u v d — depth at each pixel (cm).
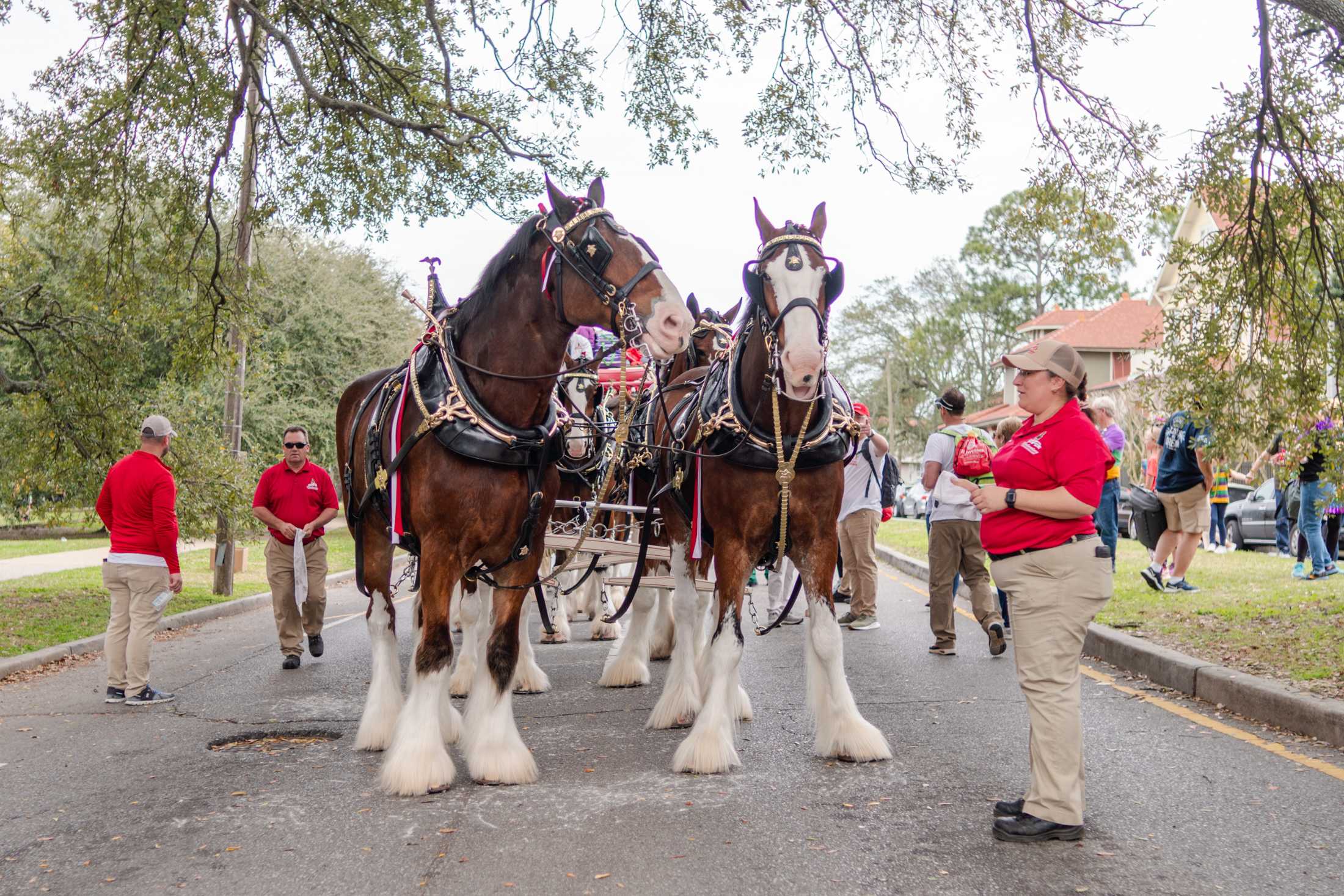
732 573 530
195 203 1253
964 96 1038
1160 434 1044
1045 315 5166
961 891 352
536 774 501
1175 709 612
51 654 919
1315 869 363
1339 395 798
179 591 740
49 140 1172
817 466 527
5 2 1041
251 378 1575
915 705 644
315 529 871
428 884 369
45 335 1377
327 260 3161
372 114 1183
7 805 486
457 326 523
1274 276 815
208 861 400
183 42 1109
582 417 630
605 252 470
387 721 579
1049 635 405
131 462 742
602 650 912
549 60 1175
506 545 504
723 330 695
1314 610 858
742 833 414
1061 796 398
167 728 648
